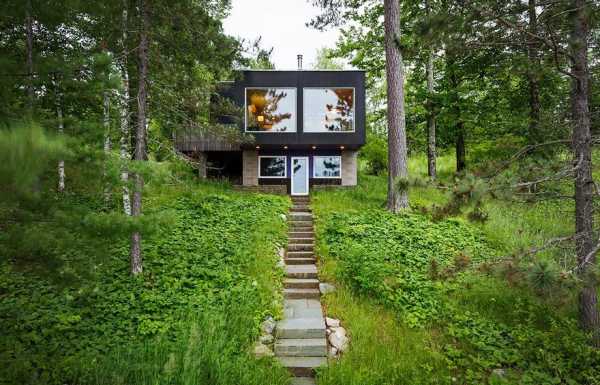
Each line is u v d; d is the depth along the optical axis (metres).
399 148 12.78
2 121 2.87
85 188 4.38
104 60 4.05
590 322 5.94
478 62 11.31
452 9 5.35
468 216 5.23
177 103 9.50
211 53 9.31
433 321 6.76
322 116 18.23
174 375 4.92
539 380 5.23
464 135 19.23
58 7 4.28
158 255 9.07
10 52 5.10
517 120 14.13
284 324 6.90
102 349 5.65
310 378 5.82
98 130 3.99
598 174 6.96
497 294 7.45
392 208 12.92
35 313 6.43
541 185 5.63
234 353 5.82
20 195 2.90
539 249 5.18
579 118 5.76
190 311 6.64
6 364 5.06
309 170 19.42
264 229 11.64
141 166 4.33
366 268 8.36
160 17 8.38
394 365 5.62
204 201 13.93
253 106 18.11
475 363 5.69
